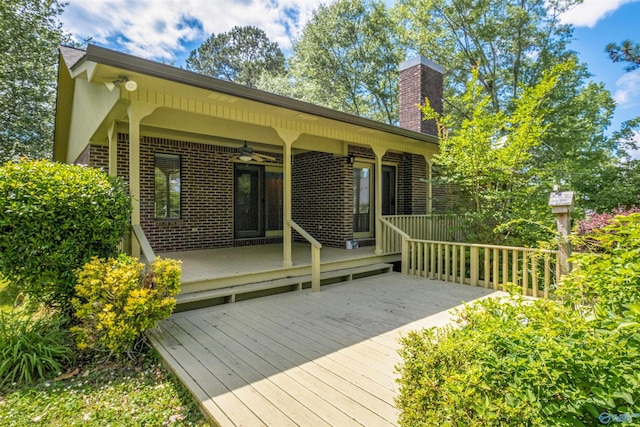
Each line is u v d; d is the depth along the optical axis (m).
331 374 2.81
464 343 1.73
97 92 5.56
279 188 9.63
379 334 3.69
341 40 20.69
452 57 18.14
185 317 4.29
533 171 7.20
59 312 3.98
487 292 5.49
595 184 10.82
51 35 14.36
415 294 5.38
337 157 8.49
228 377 2.78
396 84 21.34
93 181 4.11
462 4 16.84
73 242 3.82
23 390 2.88
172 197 7.62
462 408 1.45
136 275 3.48
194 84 4.08
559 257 4.86
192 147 7.82
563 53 15.91
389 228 7.72
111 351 3.23
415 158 9.79
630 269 1.81
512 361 1.46
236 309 4.62
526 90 6.75
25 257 3.62
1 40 12.71
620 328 1.40
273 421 2.20
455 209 8.36
